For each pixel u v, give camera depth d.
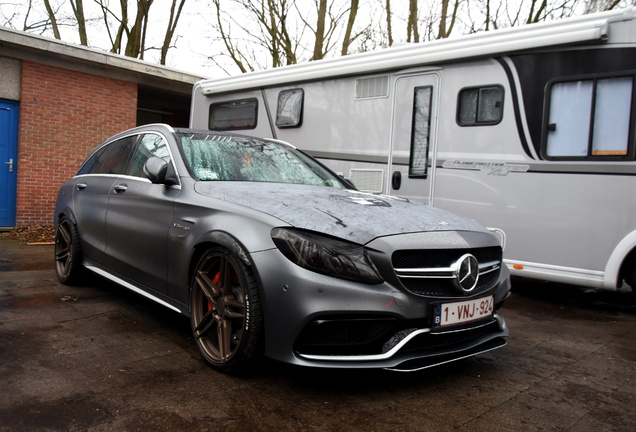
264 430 2.36
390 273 2.63
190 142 3.94
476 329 3.03
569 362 3.55
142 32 17.48
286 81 7.37
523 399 2.86
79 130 10.16
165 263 3.50
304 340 2.62
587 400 2.89
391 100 6.34
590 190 4.95
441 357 2.85
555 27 5.11
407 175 6.19
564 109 5.11
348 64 6.67
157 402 2.58
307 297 2.56
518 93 5.37
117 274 4.21
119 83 10.70
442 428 2.47
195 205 3.30
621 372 3.38
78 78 10.10
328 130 6.93
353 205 3.12
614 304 5.52
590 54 4.96
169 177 3.64
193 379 2.88
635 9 4.73
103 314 4.09
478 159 5.64
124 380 2.82
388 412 2.61
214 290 3.02
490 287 3.11
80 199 4.87
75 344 3.36
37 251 7.29
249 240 2.79
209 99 8.62
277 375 3.00
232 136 4.34
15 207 9.54
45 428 2.26
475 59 5.66
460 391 2.94
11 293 4.66
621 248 4.77
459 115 5.79
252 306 2.75
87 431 2.26
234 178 3.69
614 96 4.83
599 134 4.91
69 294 4.70
